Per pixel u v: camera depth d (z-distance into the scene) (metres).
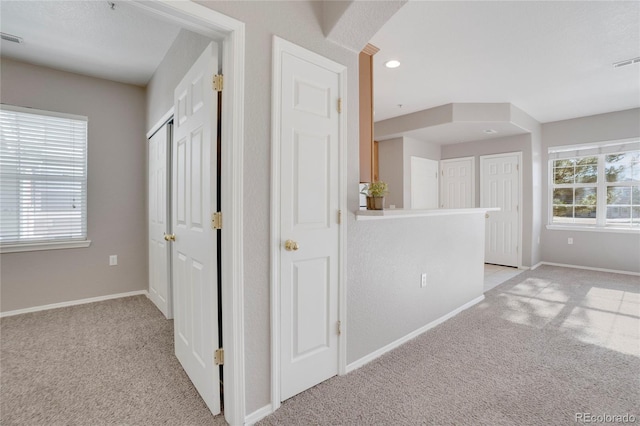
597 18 2.44
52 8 2.16
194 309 1.79
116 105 3.48
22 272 3.00
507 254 5.39
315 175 1.80
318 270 1.83
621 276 4.53
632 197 4.70
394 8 1.73
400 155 5.44
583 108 4.65
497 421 1.54
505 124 4.55
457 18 2.44
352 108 2.01
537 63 3.21
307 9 1.74
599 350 2.26
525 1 2.24
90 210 3.34
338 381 1.88
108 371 1.99
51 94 3.12
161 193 2.97
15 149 2.96
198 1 1.33
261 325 1.58
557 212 5.44
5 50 2.76
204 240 1.62
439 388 1.81
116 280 3.51
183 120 1.93
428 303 2.68
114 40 2.60
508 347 2.32
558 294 3.67
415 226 2.53
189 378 1.90
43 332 2.57
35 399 1.71
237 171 1.47
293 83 1.68
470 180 5.82
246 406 1.53
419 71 3.39
